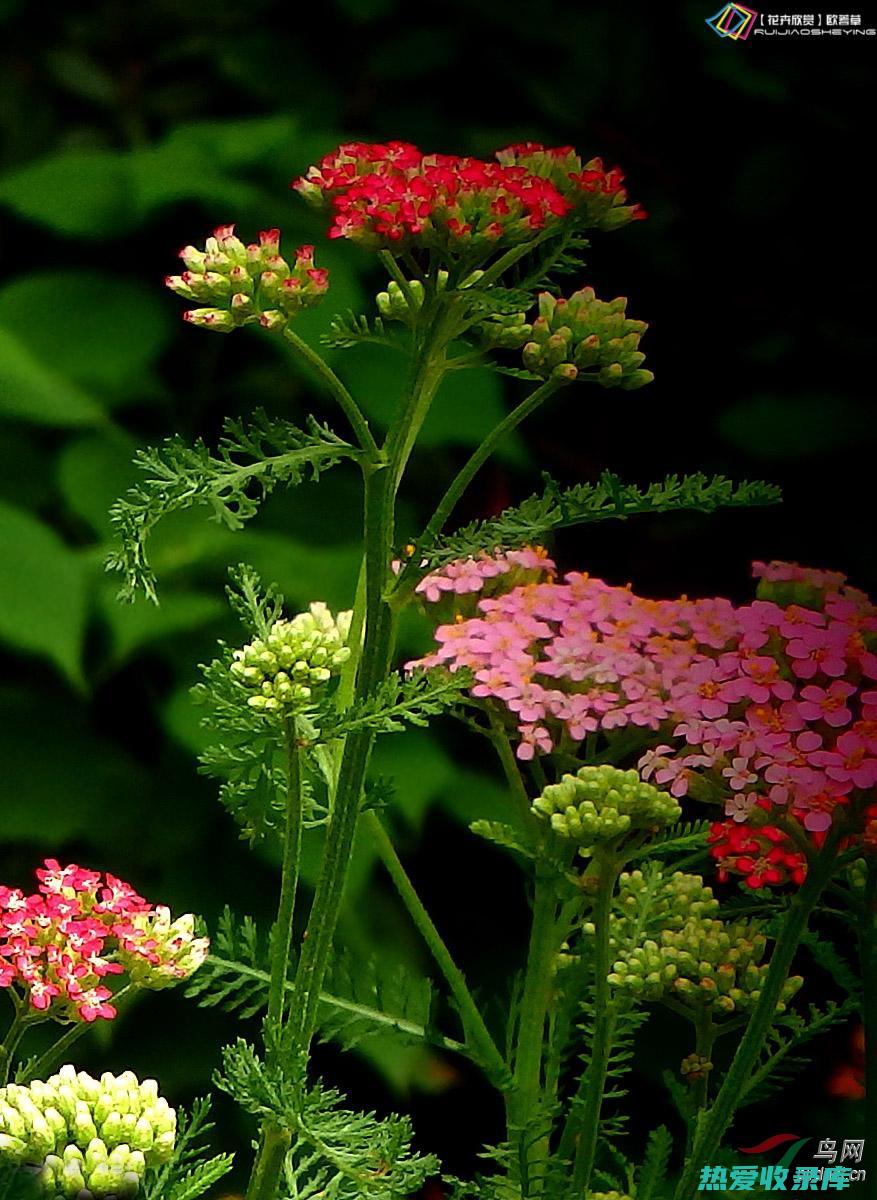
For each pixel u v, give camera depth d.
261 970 0.89
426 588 0.90
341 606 1.12
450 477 1.27
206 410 1.27
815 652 0.87
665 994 0.89
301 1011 0.85
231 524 0.84
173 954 0.87
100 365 1.21
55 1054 0.86
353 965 1.09
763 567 0.91
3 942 0.88
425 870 1.16
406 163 0.85
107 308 1.24
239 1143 1.11
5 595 1.11
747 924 0.90
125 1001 0.87
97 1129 0.86
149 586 0.84
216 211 1.23
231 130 1.26
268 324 0.84
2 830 1.13
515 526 0.85
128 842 1.14
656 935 0.90
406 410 0.85
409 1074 1.09
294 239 1.23
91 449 1.18
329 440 0.85
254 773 0.87
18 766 1.14
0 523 1.12
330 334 0.85
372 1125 0.85
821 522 1.26
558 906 0.92
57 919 0.86
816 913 0.93
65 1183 0.85
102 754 1.15
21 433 1.24
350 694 0.87
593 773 0.87
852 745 0.85
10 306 1.23
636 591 1.25
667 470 1.31
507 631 0.89
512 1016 0.90
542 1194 0.87
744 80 1.31
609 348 0.86
